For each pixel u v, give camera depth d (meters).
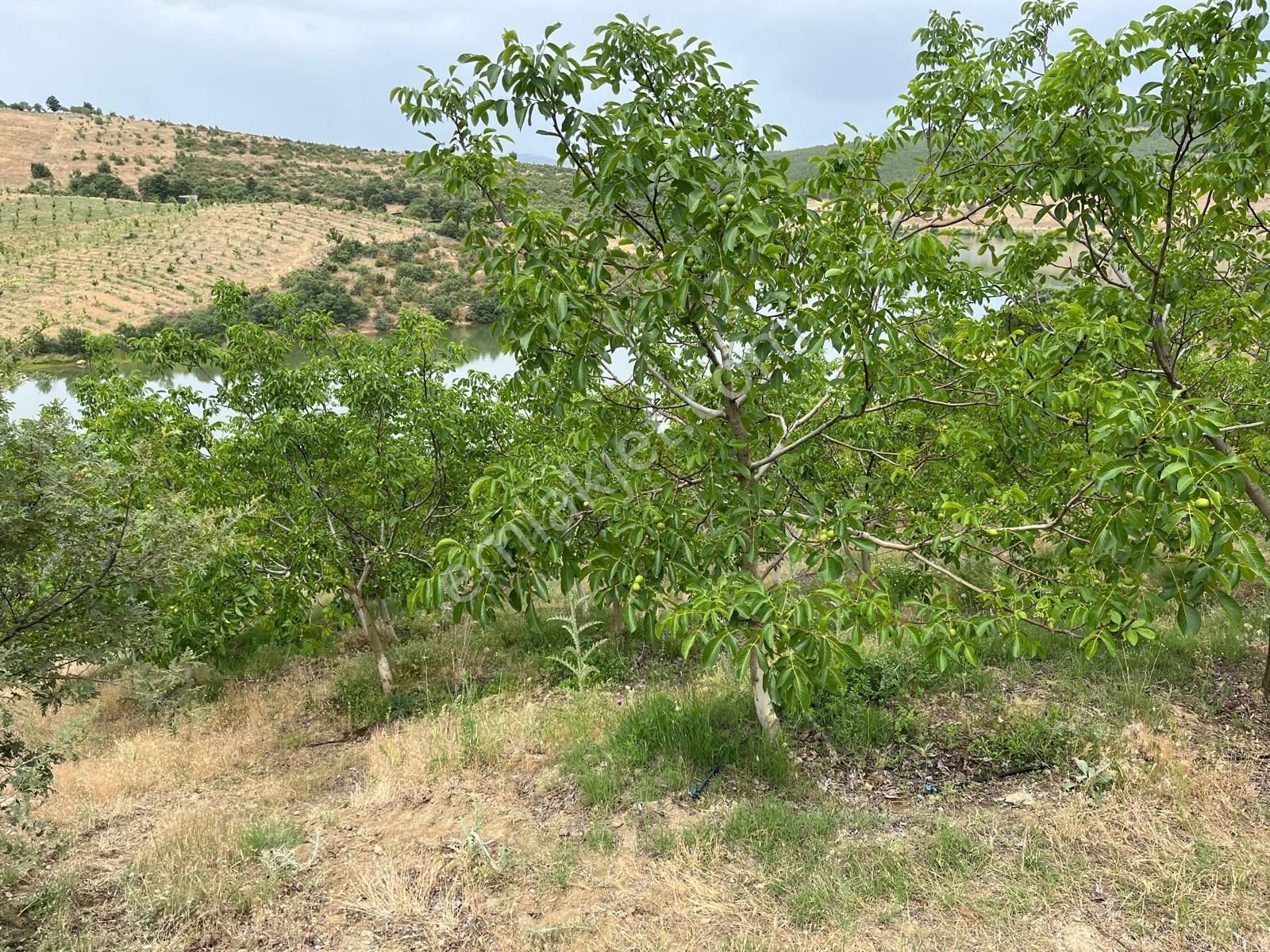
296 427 6.56
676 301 2.89
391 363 7.25
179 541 3.76
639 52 3.65
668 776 4.59
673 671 7.17
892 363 4.06
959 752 4.63
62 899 3.71
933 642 3.15
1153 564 2.45
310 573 7.04
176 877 3.93
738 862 3.74
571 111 3.11
